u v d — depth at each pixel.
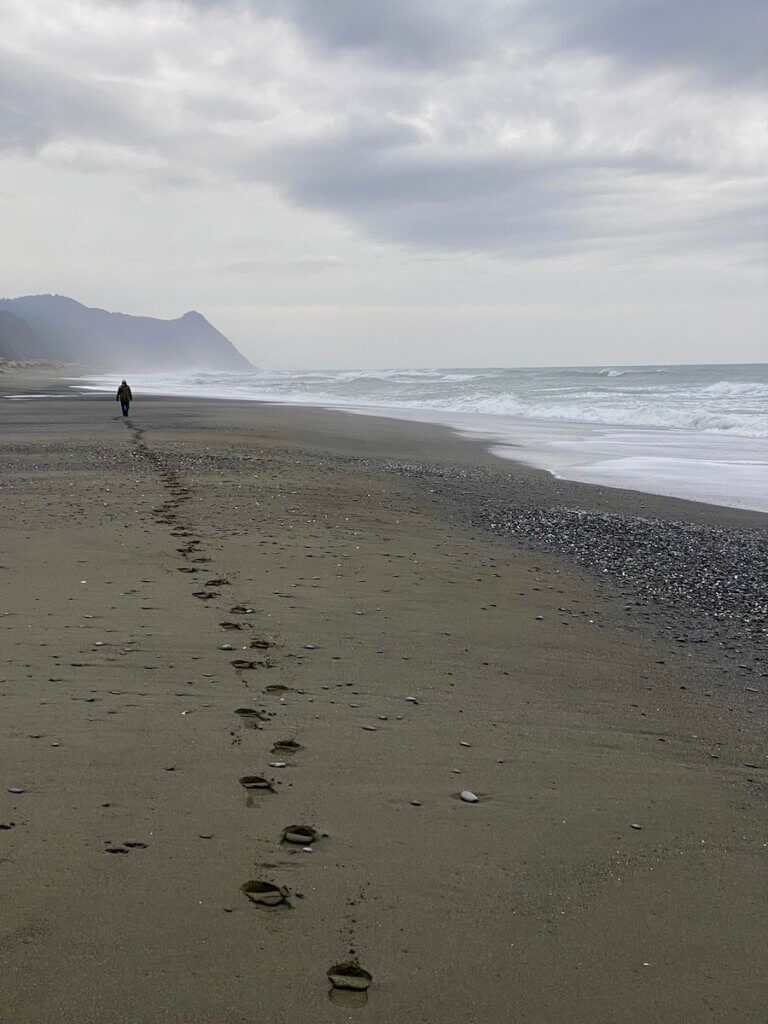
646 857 3.87
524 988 2.89
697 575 10.52
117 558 9.11
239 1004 2.69
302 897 3.30
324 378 112.75
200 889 3.29
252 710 5.23
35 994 2.66
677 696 6.30
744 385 58.25
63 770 4.24
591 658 7.02
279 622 7.15
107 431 28.61
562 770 4.79
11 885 3.22
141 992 2.71
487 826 4.03
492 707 5.69
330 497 14.55
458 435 30.77
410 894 3.39
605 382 77.56
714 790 4.73
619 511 15.20
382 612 7.73
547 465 22.17
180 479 15.98
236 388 85.69
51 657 5.93
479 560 10.48
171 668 5.87
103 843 3.57
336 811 4.04
